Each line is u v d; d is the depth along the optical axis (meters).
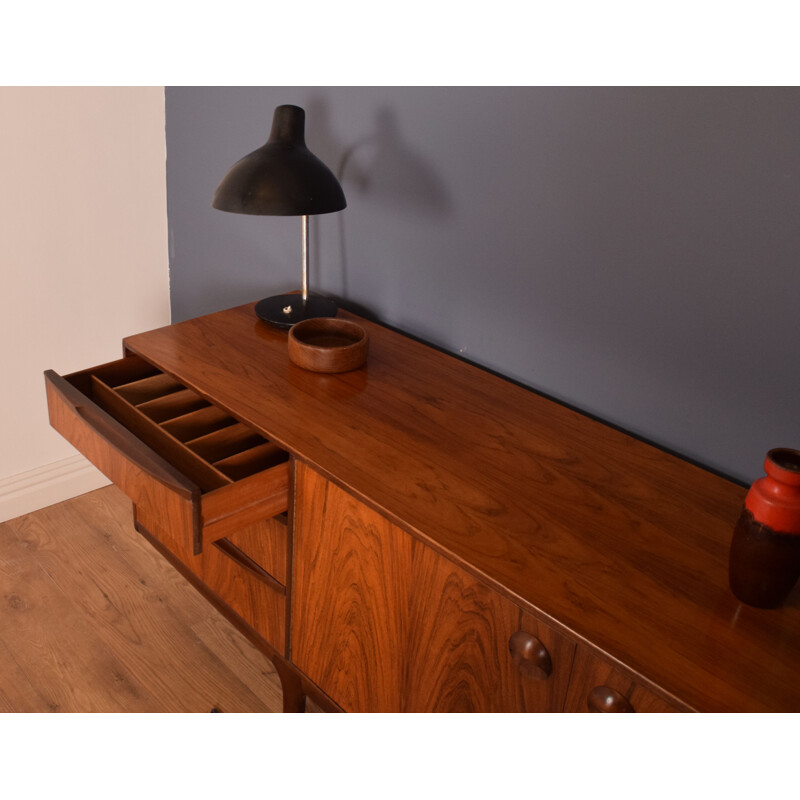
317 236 1.75
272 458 1.34
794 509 0.88
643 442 1.30
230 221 1.94
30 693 1.58
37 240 1.89
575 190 1.29
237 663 1.70
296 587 1.32
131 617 1.79
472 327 1.52
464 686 1.08
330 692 1.34
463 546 1.02
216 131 1.87
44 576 1.89
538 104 1.29
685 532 1.08
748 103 1.08
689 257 1.20
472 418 1.33
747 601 0.96
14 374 1.97
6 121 1.75
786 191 1.08
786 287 1.11
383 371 1.46
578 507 1.12
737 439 1.23
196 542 1.17
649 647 0.89
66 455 2.14
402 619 1.14
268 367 1.45
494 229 1.42
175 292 2.21
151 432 1.39
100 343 2.11
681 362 1.25
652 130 1.18
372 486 1.12
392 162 1.54
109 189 1.97
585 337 1.36
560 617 0.92
